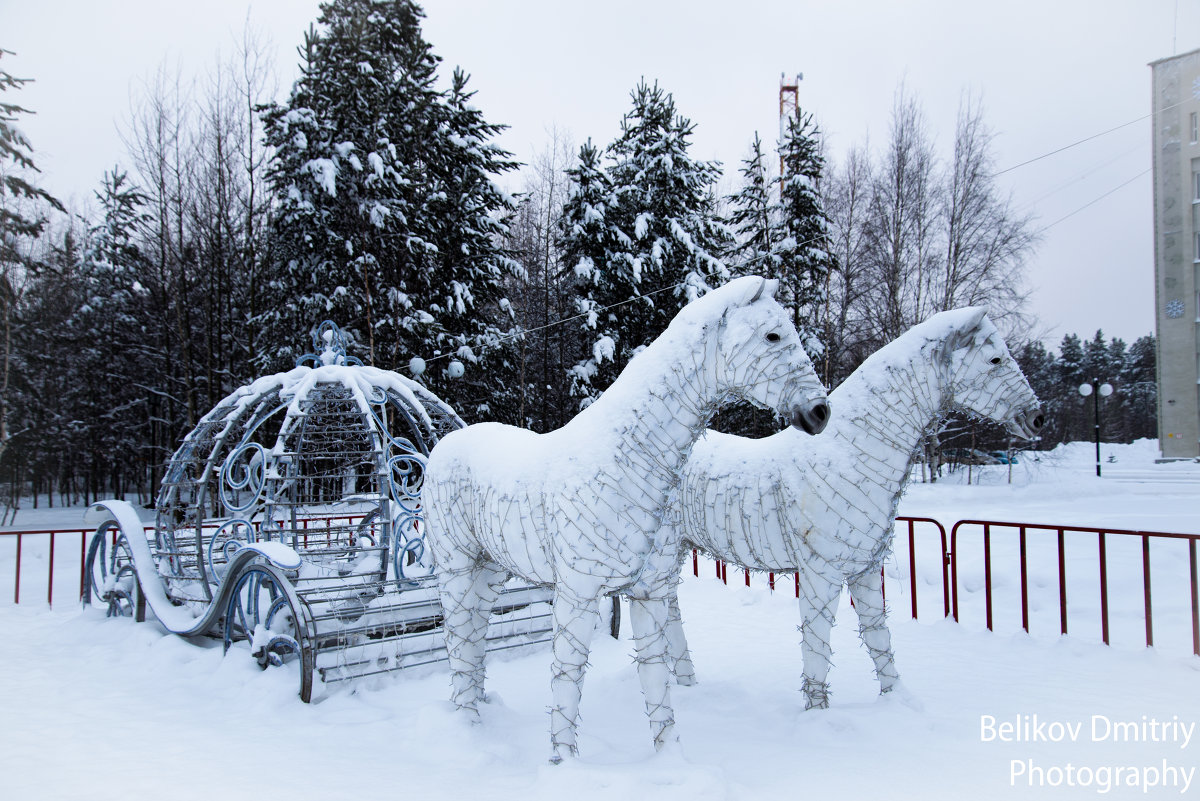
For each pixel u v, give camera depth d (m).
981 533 10.13
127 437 24.41
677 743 3.08
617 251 18.42
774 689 4.41
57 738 3.63
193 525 6.25
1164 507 13.01
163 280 18.59
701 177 20.66
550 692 4.49
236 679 4.48
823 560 3.73
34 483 25.06
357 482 10.16
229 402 5.85
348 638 4.56
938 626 5.69
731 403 3.25
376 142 15.91
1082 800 2.82
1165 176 23.97
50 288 23.12
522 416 20.41
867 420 3.78
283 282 16.09
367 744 3.55
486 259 19.81
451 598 3.79
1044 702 3.94
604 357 17.33
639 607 3.17
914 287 21.28
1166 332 23.88
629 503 2.95
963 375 3.84
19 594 7.86
